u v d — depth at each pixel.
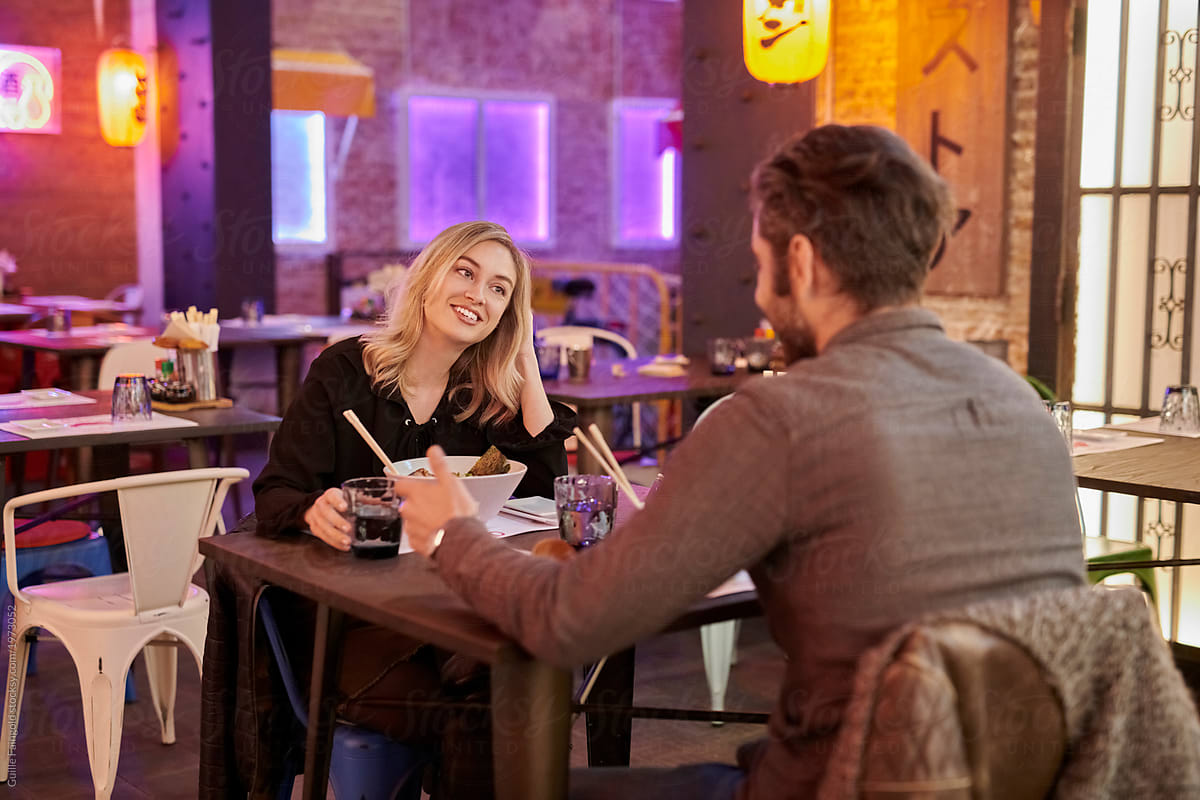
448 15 11.46
